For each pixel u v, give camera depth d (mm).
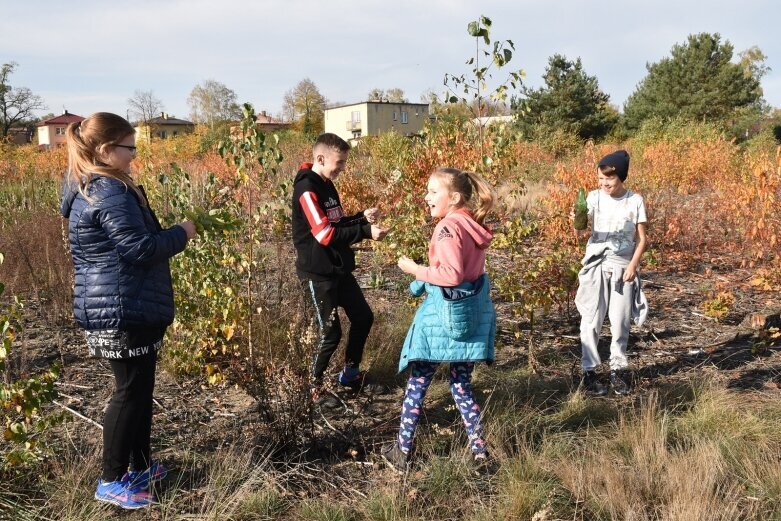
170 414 4062
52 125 82875
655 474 3262
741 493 3125
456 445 3646
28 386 3240
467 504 3133
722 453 3449
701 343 5512
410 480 3320
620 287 4465
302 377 3633
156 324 2957
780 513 2926
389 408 4230
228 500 3068
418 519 2977
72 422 3889
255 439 3580
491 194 3434
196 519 2986
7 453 3314
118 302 2842
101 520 2932
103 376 4652
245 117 4320
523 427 3848
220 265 4617
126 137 2895
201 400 4309
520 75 5762
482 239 3355
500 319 6016
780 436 3658
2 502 2973
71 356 4992
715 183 12977
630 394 4441
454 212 3416
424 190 6793
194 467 3418
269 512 3066
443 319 3328
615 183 4492
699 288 7359
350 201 10258
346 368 4359
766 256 8109
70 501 3020
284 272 5191
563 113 34438
